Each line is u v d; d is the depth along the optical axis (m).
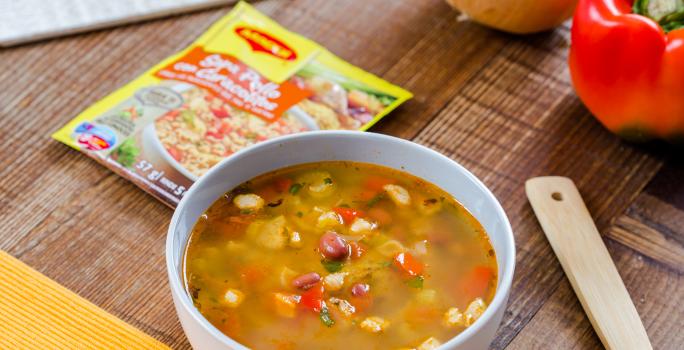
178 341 0.62
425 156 0.62
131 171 0.71
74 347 0.61
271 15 0.83
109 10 0.82
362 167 0.64
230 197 0.62
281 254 0.60
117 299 0.64
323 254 0.60
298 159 0.63
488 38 0.82
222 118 0.74
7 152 0.73
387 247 0.60
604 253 0.66
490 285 0.58
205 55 0.79
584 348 0.63
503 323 0.64
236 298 0.58
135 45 0.81
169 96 0.75
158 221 0.69
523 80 0.79
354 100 0.76
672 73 0.69
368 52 0.81
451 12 0.84
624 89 0.71
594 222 0.70
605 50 0.70
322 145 0.63
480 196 0.60
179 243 0.59
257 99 0.75
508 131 0.75
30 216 0.69
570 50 0.74
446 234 0.61
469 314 0.57
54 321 0.62
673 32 0.70
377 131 0.74
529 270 0.67
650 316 0.64
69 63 0.79
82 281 0.65
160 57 0.80
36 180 0.71
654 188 0.72
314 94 0.76
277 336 0.56
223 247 0.60
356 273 0.59
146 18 0.83
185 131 0.73
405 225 0.61
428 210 0.62
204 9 0.84
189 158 0.71
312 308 0.58
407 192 0.63
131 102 0.75
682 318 0.64
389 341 0.56
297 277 0.58
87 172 0.71
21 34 0.80
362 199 0.63
